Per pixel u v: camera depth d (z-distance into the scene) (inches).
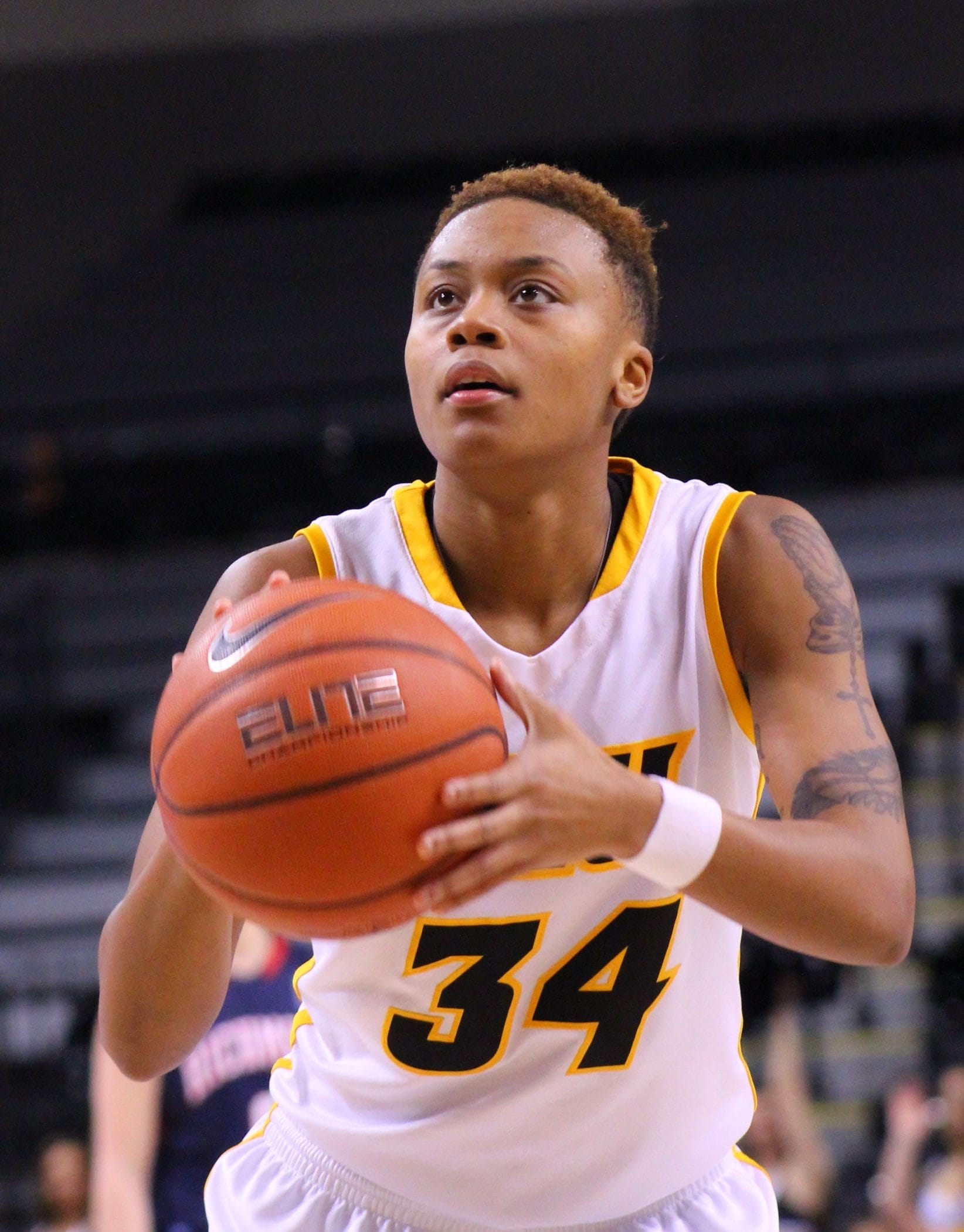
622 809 90.0
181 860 98.8
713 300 748.0
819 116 796.6
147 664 632.4
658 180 791.7
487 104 797.2
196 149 803.4
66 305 791.1
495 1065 120.6
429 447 116.6
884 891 98.3
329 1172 126.8
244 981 212.5
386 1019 120.6
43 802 568.7
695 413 692.1
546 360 110.9
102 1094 205.8
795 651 113.2
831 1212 389.1
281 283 784.3
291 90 800.9
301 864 91.2
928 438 686.5
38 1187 402.0
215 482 708.0
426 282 115.8
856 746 107.0
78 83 794.8
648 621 119.4
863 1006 487.2
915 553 630.5
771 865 94.3
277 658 93.5
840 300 739.4
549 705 90.7
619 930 117.3
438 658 96.0
